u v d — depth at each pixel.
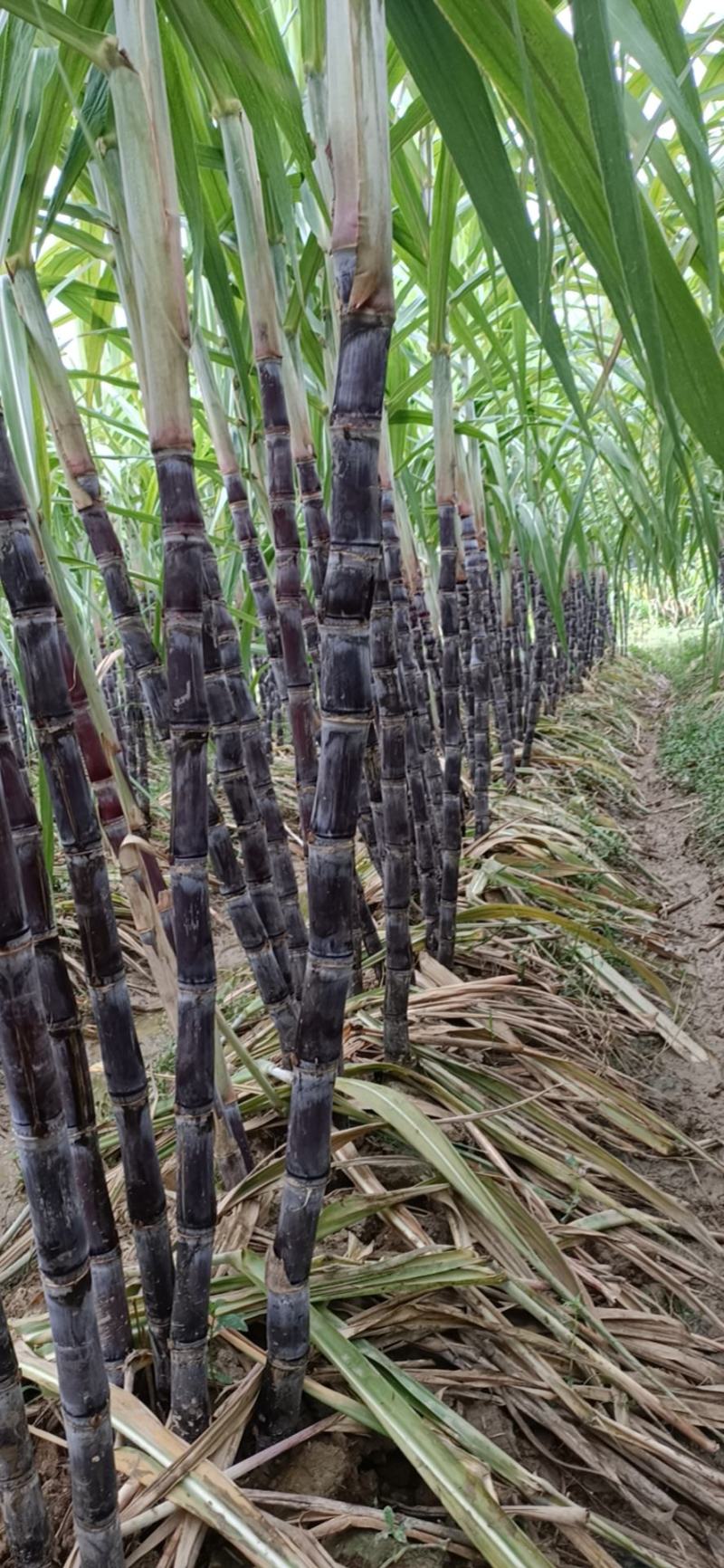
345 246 0.73
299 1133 0.91
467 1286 1.25
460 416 3.37
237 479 1.65
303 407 1.56
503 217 0.72
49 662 0.83
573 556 6.24
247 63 0.90
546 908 2.71
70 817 0.87
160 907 1.07
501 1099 1.70
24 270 1.00
